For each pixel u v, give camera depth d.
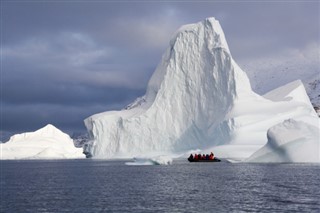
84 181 58.78
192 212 33.38
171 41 137.88
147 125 128.00
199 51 131.00
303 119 94.94
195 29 132.00
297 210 33.50
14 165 115.94
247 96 120.12
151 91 139.38
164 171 73.25
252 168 72.75
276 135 79.25
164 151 126.62
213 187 48.09
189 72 131.12
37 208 36.28
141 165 96.75
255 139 104.19
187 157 117.12
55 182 58.53
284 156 79.75
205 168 78.06
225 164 89.06
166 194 42.97
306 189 44.69
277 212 32.88
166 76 132.12
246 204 36.22
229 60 122.94
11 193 46.25
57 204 38.03
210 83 128.12
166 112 129.62
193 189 46.62
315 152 76.81
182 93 131.00
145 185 51.53
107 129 132.00
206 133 126.25
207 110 127.69
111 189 48.09
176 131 128.50
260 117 110.38
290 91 128.88
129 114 133.75
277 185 48.41
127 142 128.62
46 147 165.12
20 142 165.62
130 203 37.69
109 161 118.12
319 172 62.78
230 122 110.94
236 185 49.41
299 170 66.38
